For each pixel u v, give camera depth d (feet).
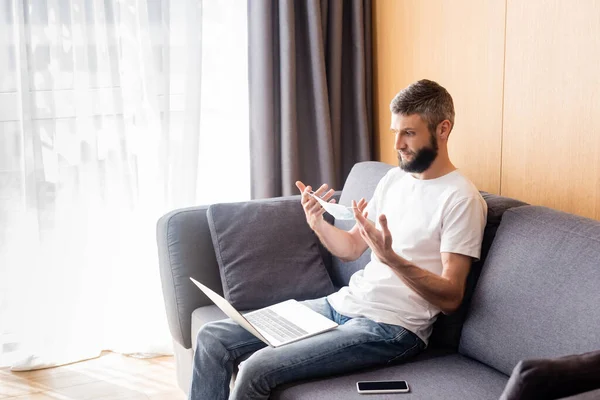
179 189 10.43
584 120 7.02
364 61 10.52
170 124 10.36
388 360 6.64
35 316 10.08
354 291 7.29
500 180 8.25
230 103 10.74
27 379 9.94
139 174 10.35
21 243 9.93
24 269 9.96
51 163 9.85
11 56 9.55
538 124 7.59
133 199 10.30
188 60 10.11
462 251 6.57
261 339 6.62
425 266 6.89
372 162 9.05
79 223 10.12
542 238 6.15
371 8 10.56
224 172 10.91
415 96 6.88
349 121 10.94
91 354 10.54
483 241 6.90
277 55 10.45
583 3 6.88
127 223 10.33
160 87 10.11
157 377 9.93
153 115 10.16
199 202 10.89
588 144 7.01
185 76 10.15
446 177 6.97
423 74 9.46
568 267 5.80
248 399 6.34
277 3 10.30
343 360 6.47
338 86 10.61
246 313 7.65
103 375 10.02
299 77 10.64
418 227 6.95
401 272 6.33
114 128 10.07
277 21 10.35
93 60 9.84
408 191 7.22
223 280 8.34
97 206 10.19
